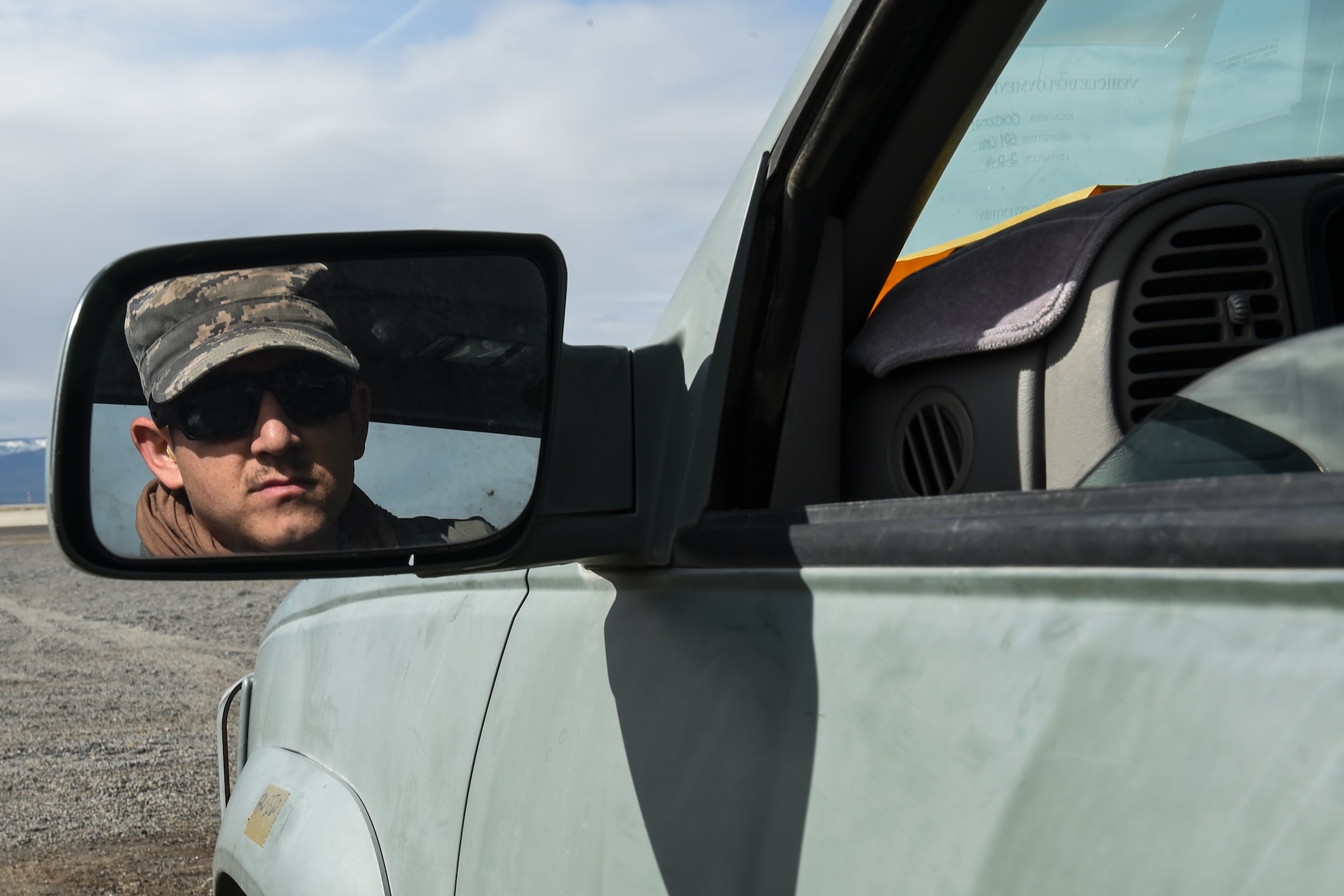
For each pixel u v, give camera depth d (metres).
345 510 0.96
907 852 0.72
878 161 1.15
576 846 1.08
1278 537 0.53
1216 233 1.00
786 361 1.11
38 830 5.39
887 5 1.04
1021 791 0.65
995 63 1.11
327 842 1.61
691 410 1.10
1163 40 1.36
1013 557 0.70
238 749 2.31
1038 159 1.38
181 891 4.53
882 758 0.76
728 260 1.12
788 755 0.85
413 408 1.00
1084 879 0.60
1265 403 0.69
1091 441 0.94
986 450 1.01
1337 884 0.48
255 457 0.95
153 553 0.92
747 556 0.96
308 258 0.97
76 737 7.36
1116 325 0.96
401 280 1.00
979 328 1.01
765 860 0.84
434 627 1.57
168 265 0.92
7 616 13.62
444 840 1.36
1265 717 0.53
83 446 0.90
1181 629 0.59
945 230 1.41
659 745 1.00
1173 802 0.56
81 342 0.90
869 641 0.80
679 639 1.03
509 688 1.31
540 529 1.04
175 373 0.93
